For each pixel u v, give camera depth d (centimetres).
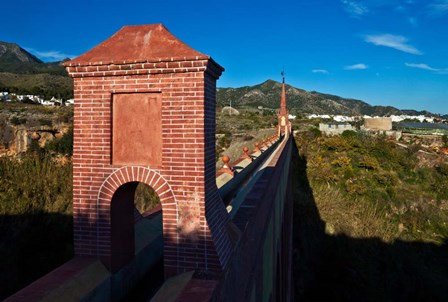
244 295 426
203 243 415
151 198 1227
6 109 4053
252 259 489
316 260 2802
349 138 5103
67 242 853
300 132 6028
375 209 3581
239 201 779
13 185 899
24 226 806
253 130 6034
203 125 416
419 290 2678
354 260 2727
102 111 443
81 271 411
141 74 427
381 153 4678
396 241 3170
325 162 4400
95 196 449
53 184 960
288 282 1775
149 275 546
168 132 424
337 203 3481
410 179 4241
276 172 1011
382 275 2733
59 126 3297
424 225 3531
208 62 412
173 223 425
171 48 429
